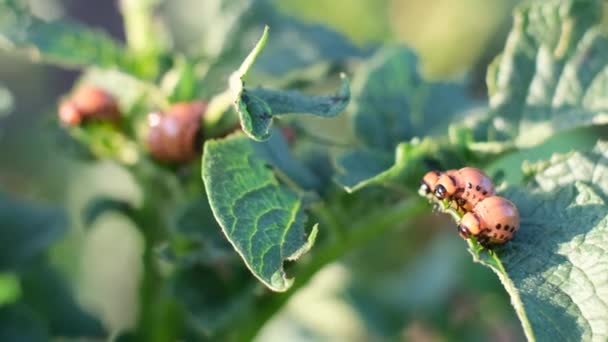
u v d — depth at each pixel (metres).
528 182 0.29
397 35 0.64
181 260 0.31
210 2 0.37
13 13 0.34
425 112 0.33
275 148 0.30
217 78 0.35
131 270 0.51
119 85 0.34
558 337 0.26
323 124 0.51
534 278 0.27
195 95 0.32
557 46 0.31
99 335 0.39
